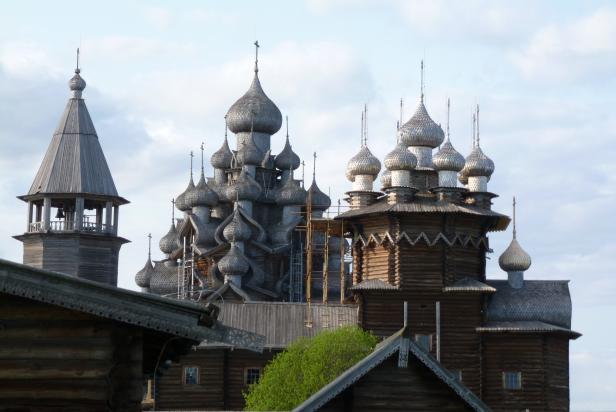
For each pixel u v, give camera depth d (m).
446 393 54.88
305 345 104.06
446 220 118.38
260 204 158.25
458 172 121.31
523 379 117.50
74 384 29.61
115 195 135.75
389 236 118.44
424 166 124.38
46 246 133.62
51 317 29.80
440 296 117.94
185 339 32.16
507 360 117.88
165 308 29.16
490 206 125.56
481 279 120.75
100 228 135.88
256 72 168.38
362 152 126.31
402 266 118.25
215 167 167.38
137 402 29.69
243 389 121.06
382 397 54.72
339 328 108.88
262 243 152.12
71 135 136.62
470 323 118.06
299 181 158.38
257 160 161.12
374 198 124.62
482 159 125.12
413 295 117.94
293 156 163.75
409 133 124.62
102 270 134.75
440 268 118.19
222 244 150.75
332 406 54.56
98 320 29.83
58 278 28.89
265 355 121.69
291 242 153.50
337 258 153.50
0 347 29.64
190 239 157.75
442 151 121.19
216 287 147.00
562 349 120.69
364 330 117.56
